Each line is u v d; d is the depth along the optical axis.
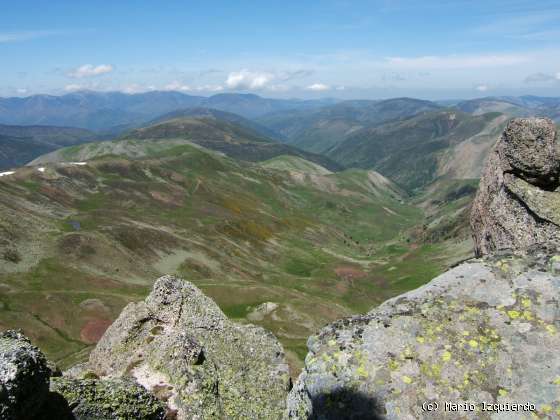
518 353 13.97
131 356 28.61
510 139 25.02
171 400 24.08
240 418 25.38
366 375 14.33
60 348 75.75
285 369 31.59
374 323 15.71
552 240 17.50
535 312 14.82
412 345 14.79
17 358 15.08
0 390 14.12
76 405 18.14
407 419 13.28
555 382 13.05
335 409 14.02
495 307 15.30
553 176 24.11
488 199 27.28
